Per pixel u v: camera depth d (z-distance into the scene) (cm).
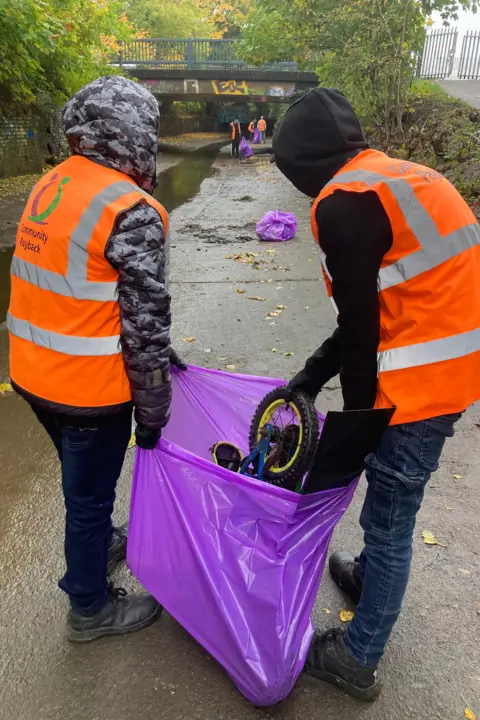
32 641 219
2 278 734
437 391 165
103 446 194
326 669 201
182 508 194
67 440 192
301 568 192
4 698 197
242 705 195
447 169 929
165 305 175
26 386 190
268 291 650
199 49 3266
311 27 1236
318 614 233
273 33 1411
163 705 195
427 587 245
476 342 167
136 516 201
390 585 186
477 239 171
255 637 185
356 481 196
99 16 1664
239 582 186
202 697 198
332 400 398
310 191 181
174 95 3306
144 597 230
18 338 192
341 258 157
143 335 174
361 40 1173
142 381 180
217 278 707
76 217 171
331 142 170
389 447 174
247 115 4372
